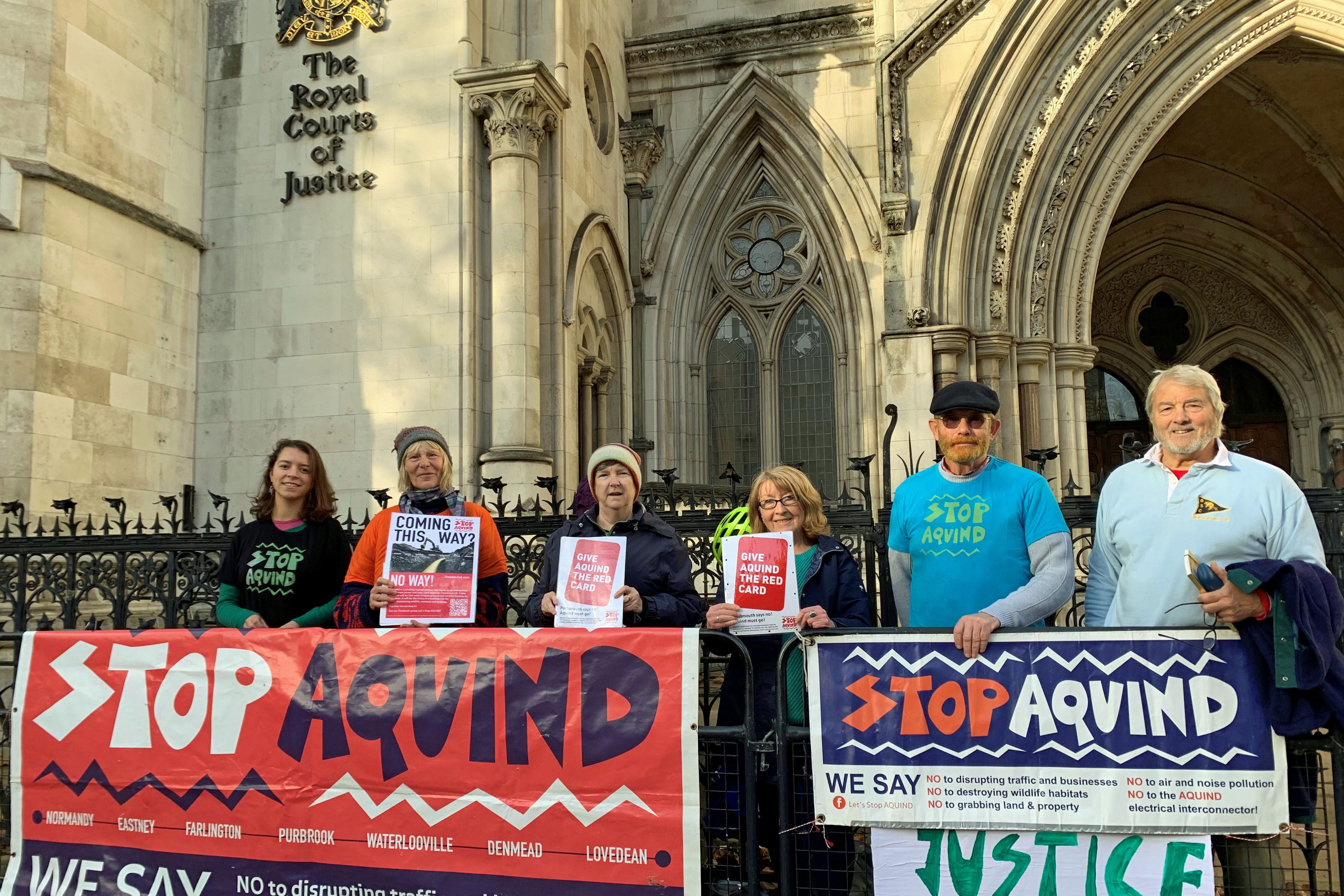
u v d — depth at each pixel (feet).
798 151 46.70
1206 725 10.49
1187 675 10.59
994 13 40.60
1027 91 40.34
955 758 11.02
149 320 35.96
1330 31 38.17
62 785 12.79
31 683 13.02
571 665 11.92
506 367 34.65
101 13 34.35
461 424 34.88
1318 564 10.57
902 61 41.78
